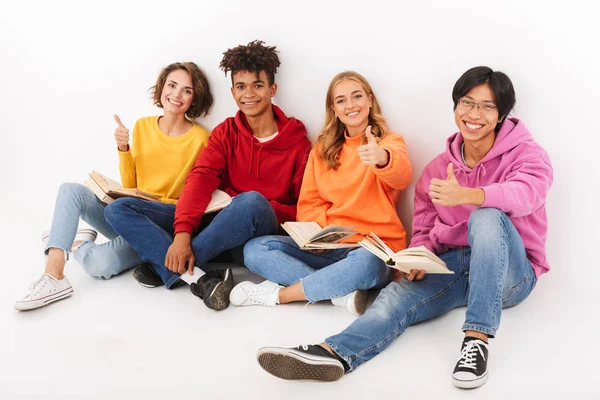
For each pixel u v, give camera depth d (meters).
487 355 1.41
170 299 1.86
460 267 1.66
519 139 1.66
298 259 1.85
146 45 2.31
